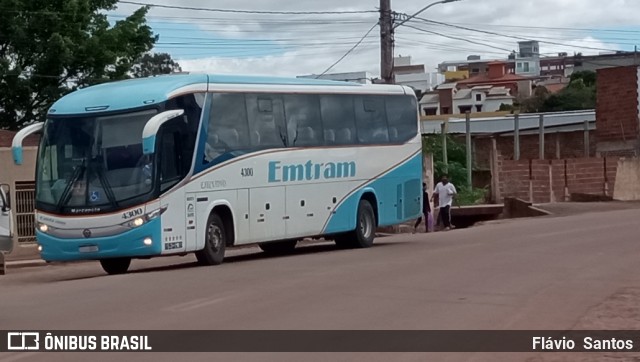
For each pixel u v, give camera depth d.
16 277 21.64
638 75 46.75
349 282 15.95
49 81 39.31
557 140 51.12
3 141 33.38
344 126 23.53
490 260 19.03
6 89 38.72
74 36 39.50
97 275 20.34
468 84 108.50
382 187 24.62
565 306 13.28
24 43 39.03
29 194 29.55
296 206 22.00
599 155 48.09
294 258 21.14
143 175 18.56
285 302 13.83
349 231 23.66
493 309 13.03
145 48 41.94
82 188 18.80
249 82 21.03
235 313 12.90
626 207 38.03
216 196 19.86
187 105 19.31
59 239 18.86
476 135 48.16
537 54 104.94
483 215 38.31
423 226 35.56
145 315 12.88
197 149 19.39
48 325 12.21
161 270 19.55
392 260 19.61
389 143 24.94
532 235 24.88
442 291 14.74
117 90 19.38
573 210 37.75
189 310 13.25
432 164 37.91
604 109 47.94
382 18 33.03
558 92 83.38
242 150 20.58
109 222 18.55
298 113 22.23
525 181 42.06
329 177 22.97
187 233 19.16
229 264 20.09
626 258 19.17
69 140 19.12
